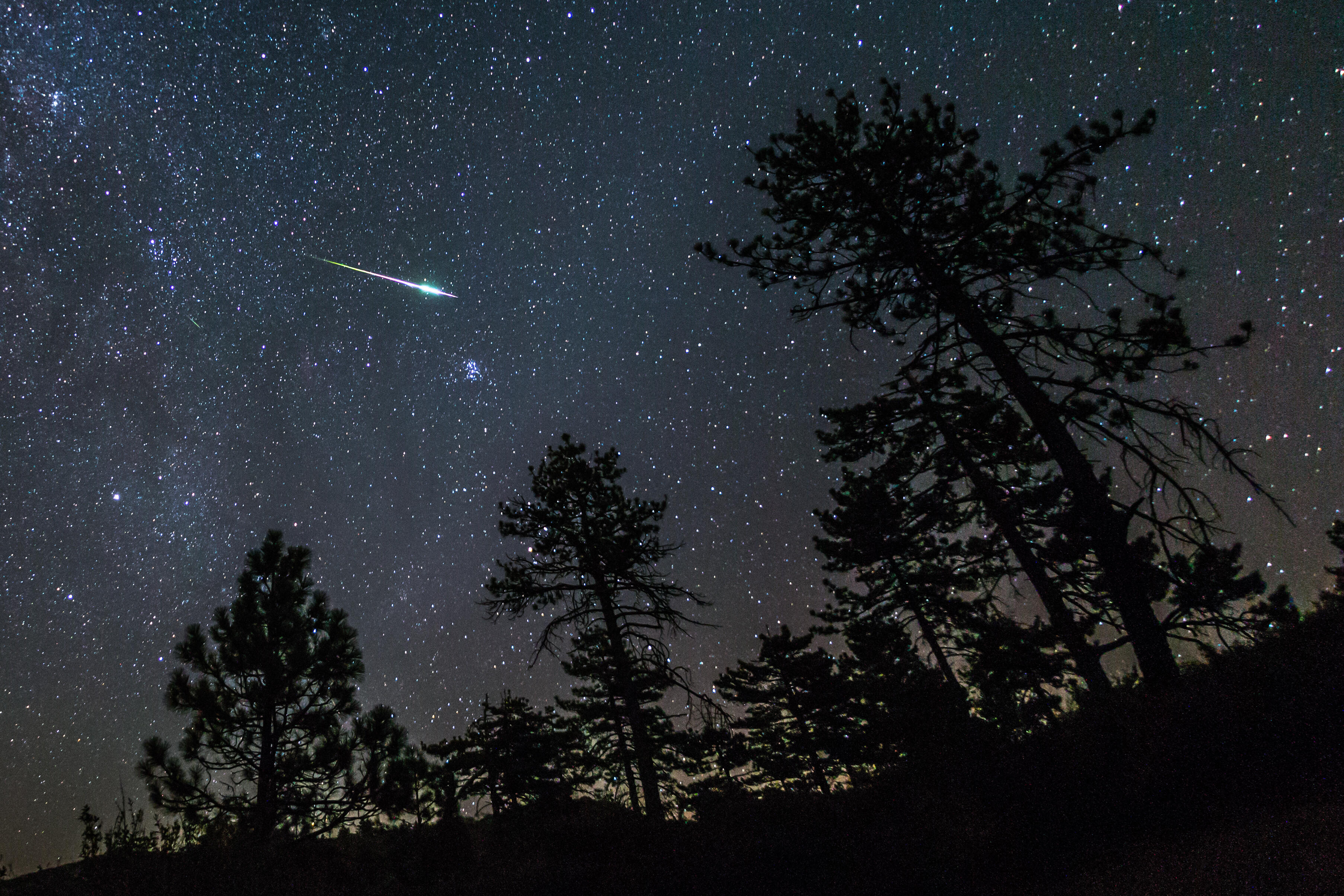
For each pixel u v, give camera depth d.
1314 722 6.52
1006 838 7.02
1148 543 10.58
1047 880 6.04
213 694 11.95
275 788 11.50
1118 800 6.78
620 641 15.92
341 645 13.14
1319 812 5.30
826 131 11.36
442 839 11.29
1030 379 10.82
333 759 11.76
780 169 11.64
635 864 8.66
